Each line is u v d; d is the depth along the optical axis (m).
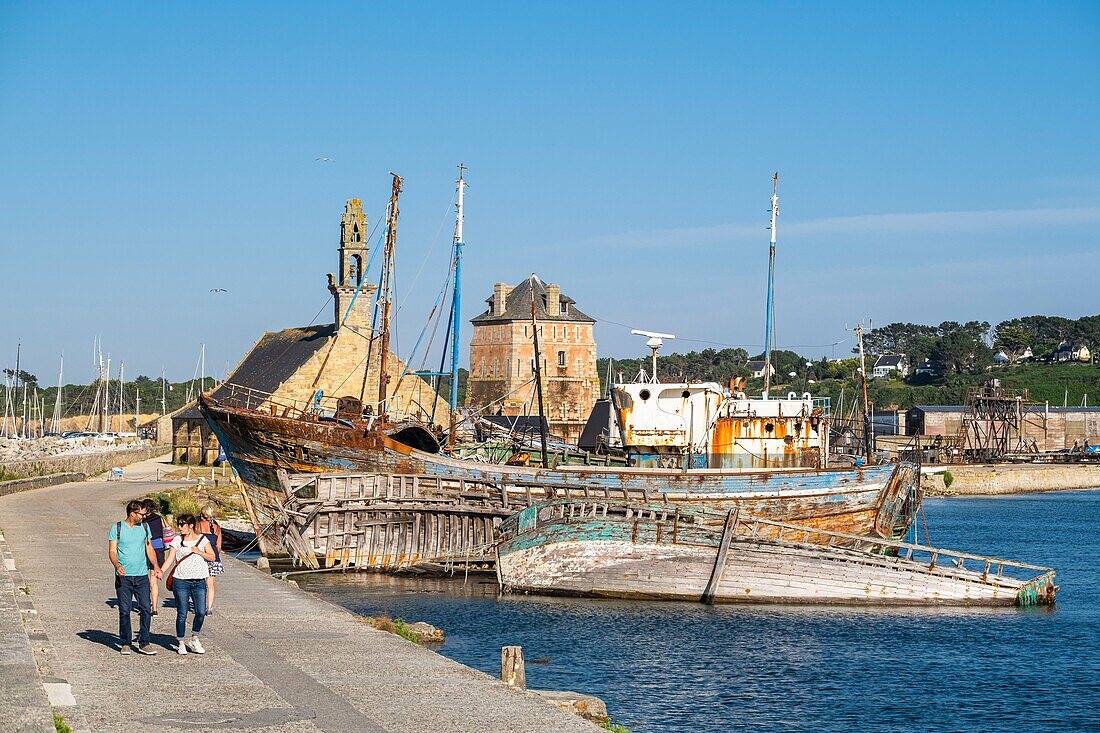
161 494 66.50
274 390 86.94
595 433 92.62
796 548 44.22
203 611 22.86
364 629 26.83
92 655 22.31
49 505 60.75
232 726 17.52
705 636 37.47
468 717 18.66
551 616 40.28
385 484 50.19
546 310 149.50
